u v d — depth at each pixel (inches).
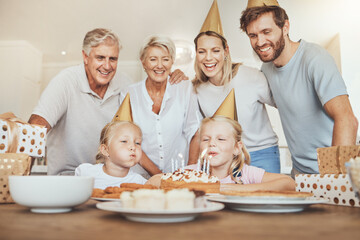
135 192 21.9
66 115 83.7
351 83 89.1
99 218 21.0
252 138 79.9
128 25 87.0
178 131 84.2
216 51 83.2
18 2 89.4
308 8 87.7
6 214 22.6
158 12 87.0
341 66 88.9
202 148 55.1
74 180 22.7
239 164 54.9
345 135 59.3
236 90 81.3
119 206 22.0
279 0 87.2
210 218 21.4
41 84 85.1
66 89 84.0
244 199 25.5
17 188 22.4
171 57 85.4
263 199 25.2
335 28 88.6
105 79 84.5
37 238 14.8
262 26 78.9
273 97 79.6
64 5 88.5
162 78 84.8
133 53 86.3
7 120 32.6
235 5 84.4
